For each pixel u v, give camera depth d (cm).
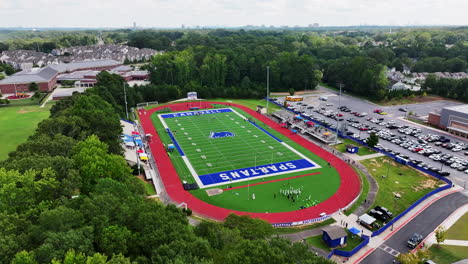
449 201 8738
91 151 7144
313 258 4422
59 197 5841
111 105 13812
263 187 9456
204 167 10681
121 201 5572
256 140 13125
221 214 8112
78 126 9381
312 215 8138
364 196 8950
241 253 4197
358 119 16225
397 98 19538
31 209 4984
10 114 15125
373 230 7525
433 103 18950
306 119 15888
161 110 17512
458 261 6519
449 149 12356
